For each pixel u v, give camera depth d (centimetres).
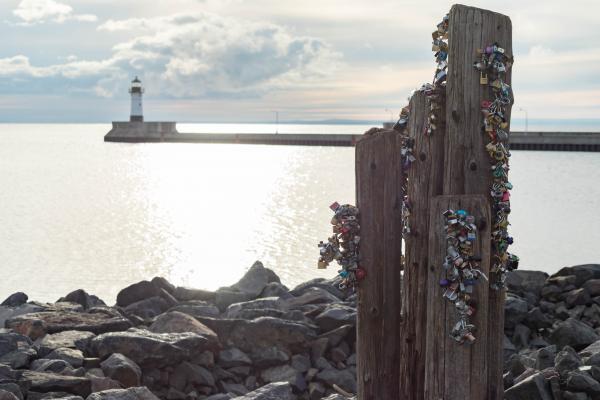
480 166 520
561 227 5622
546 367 843
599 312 1152
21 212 6931
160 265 4122
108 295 3284
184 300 1310
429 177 538
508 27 518
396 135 541
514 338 1100
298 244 4825
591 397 723
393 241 548
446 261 496
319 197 8175
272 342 981
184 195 8512
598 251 4519
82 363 872
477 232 497
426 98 538
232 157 15650
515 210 6825
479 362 504
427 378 520
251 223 6000
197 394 895
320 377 956
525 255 4397
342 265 554
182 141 19475
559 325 1029
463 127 518
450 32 517
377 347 554
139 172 11969
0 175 11438
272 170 12125
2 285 3503
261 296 1301
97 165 13712
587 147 13338
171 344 900
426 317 541
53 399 766
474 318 502
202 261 4244
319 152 17800
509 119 528
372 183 543
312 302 1179
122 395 763
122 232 5559
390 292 551
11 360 853
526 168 11538
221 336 990
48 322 1002
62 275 3791
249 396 782
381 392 557
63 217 6550
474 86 514
